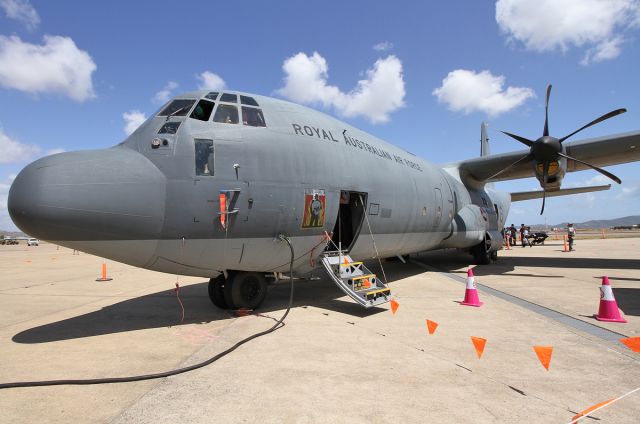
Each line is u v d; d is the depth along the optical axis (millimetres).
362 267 8578
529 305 7789
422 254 21328
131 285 11477
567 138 12727
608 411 3352
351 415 3281
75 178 5285
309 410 3373
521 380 4047
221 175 6293
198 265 6504
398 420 3193
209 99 6723
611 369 4352
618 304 7801
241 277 7254
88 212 5273
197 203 6066
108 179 5480
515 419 3207
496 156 14547
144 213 5676
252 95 7391
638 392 3748
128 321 6746
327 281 11648
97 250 5594
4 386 3879
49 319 7023
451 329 6055
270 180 6770
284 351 5000
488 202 17672
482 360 4656
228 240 6438
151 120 6516
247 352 4965
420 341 5434
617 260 17078
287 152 7109
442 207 12555
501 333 5820
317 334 5805
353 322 6535
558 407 3424
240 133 6652
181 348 5172
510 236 31688
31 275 14422
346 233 9805
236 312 7184
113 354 4949
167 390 3814
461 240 13906
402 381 4020
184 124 6266
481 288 9875
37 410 3414
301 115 7922
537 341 5406
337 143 8266
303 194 7215
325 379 4074
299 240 7344
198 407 3441
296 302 8352
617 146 12703
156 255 6031
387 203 9367
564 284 10469
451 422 3158
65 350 5148
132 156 5945
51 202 5074
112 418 3254
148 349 5145
